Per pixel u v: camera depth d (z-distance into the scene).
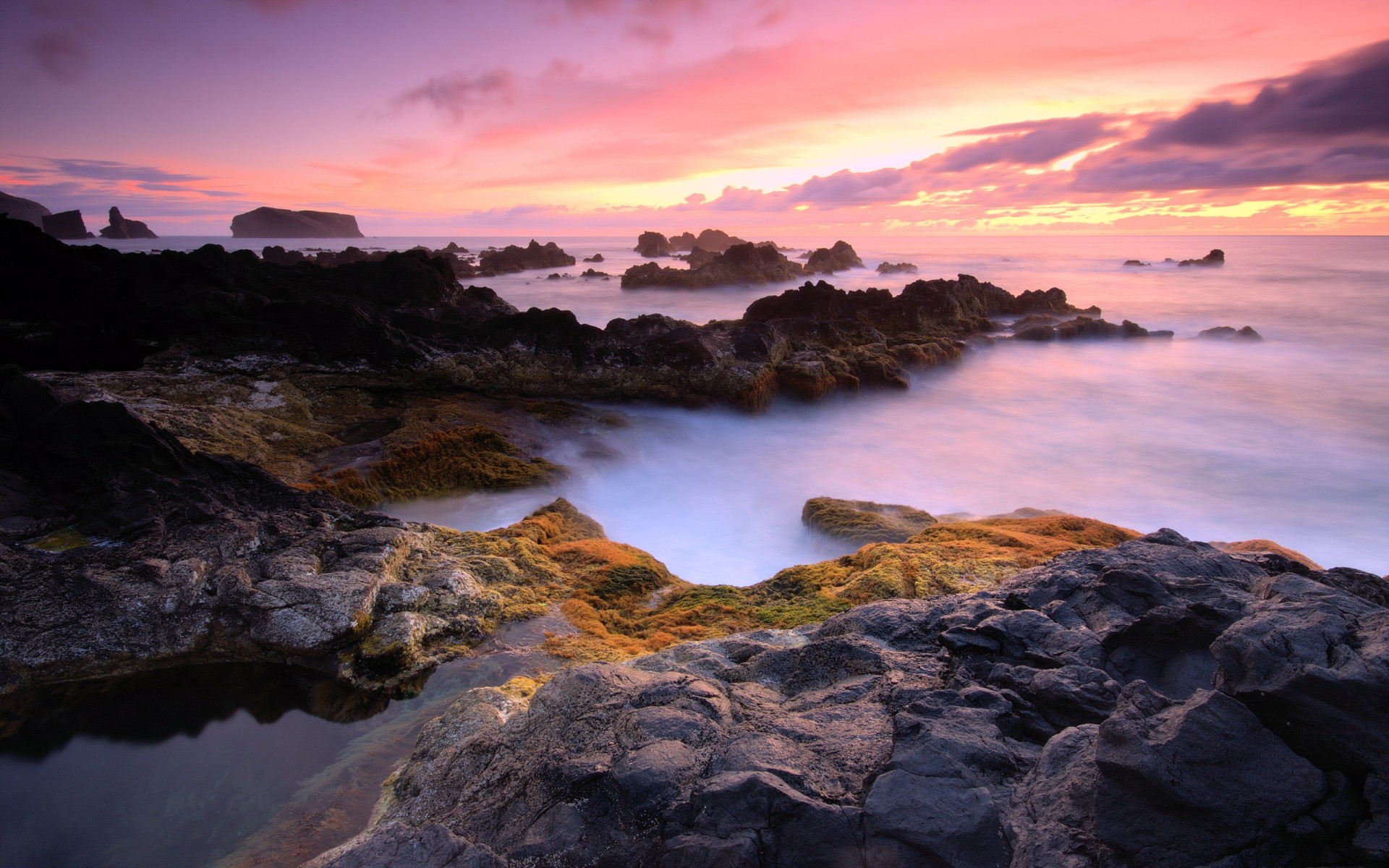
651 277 107.69
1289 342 62.88
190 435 24.88
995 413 43.06
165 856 8.99
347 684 13.05
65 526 15.98
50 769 10.76
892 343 53.00
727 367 39.06
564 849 6.17
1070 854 5.27
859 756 6.80
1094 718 6.88
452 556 17.84
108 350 33.75
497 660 14.05
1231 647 5.86
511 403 34.84
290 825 9.30
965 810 5.84
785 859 5.77
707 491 30.09
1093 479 33.16
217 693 12.84
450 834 6.14
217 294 37.00
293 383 32.69
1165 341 63.47
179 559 14.62
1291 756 5.30
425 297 50.06
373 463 25.30
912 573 16.81
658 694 8.24
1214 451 36.62
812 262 141.38
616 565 18.89
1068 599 9.45
